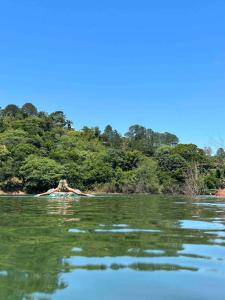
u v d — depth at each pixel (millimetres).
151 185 59062
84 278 4566
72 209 15555
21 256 5621
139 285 4336
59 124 107250
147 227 9047
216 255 5816
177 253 5953
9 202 21875
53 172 57031
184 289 4219
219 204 19906
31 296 3928
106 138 105188
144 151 93875
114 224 9664
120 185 60906
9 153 61250
